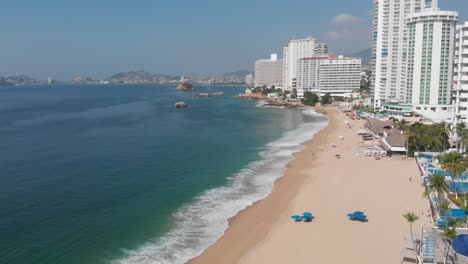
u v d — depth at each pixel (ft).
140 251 184.03
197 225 213.25
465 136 328.08
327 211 229.45
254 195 261.24
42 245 187.83
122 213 228.84
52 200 249.34
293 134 522.06
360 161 352.90
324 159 363.35
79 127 581.53
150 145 435.94
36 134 511.81
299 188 273.75
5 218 218.59
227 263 172.96
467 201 228.02
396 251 178.50
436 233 181.16
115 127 583.99
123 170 323.98
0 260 173.47
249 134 522.47
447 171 245.24
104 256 178.70
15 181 289.33
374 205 237.25
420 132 368.07
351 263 169.78
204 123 643.45
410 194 255.50
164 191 269.85
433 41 581.12
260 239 195.72
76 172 316.40
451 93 591.37
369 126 519.60
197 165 342.64
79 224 212.43
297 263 171.22
